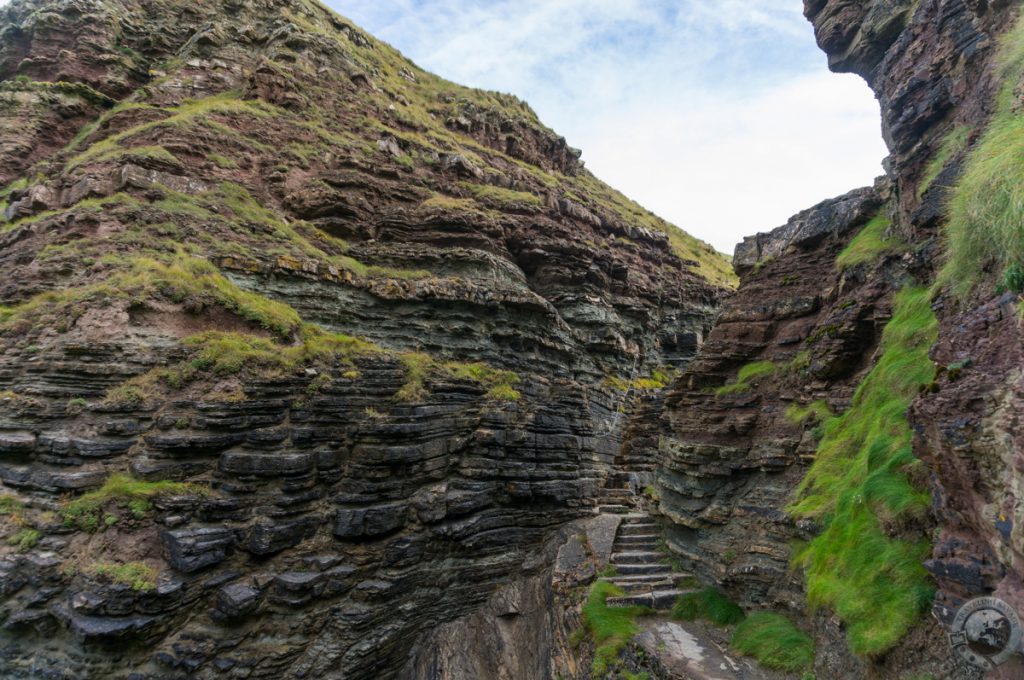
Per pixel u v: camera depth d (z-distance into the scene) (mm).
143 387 12281
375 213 24188
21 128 24906
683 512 15195
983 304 7016
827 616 9203
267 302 16688
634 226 39531
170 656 10156
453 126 36875
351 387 14734
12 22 30766
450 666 13883
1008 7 9492
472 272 23859
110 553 10477
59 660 9664
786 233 16531
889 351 11266
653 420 26875
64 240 16016
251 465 12195
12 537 10516
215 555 11117
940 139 10930
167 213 17578
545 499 17688
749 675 10258
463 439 16484
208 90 25938
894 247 12656
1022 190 6191
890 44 14203
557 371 25672
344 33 37094
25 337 12969
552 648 13734
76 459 11117
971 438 6176
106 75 27547
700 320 39250
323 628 12336
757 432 14250
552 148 44531
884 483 8859
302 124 24859
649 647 11672
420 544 14367
